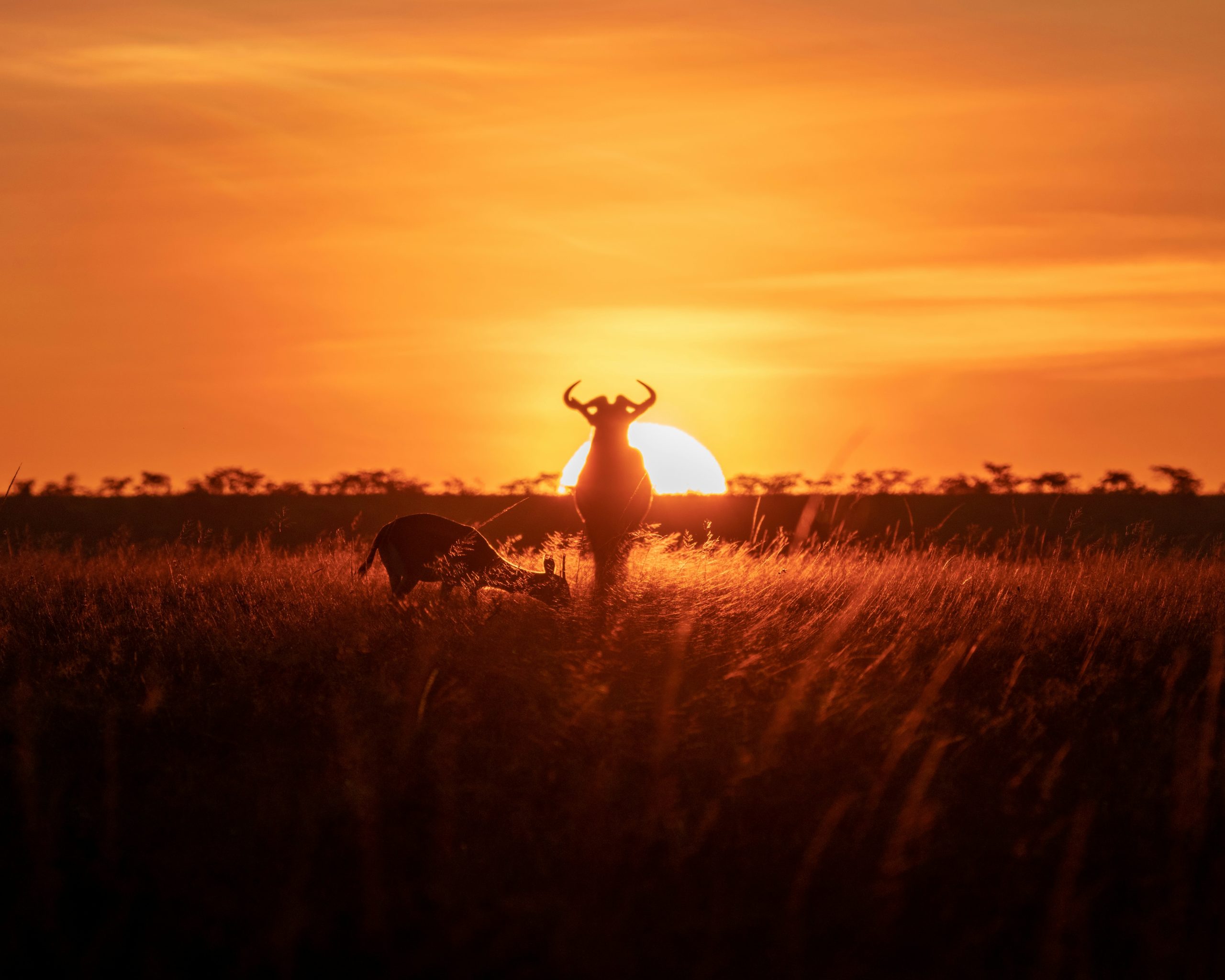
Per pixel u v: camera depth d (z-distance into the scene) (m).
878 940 9.24
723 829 11.12
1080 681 16.33
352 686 15.63
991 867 10.57
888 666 17.02
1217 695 14.06
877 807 11.51
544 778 12.27
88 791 12.28
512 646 17.47
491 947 9.01
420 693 14.85
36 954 9.05
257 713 14.90
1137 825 11.29
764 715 13.95
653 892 9.91
